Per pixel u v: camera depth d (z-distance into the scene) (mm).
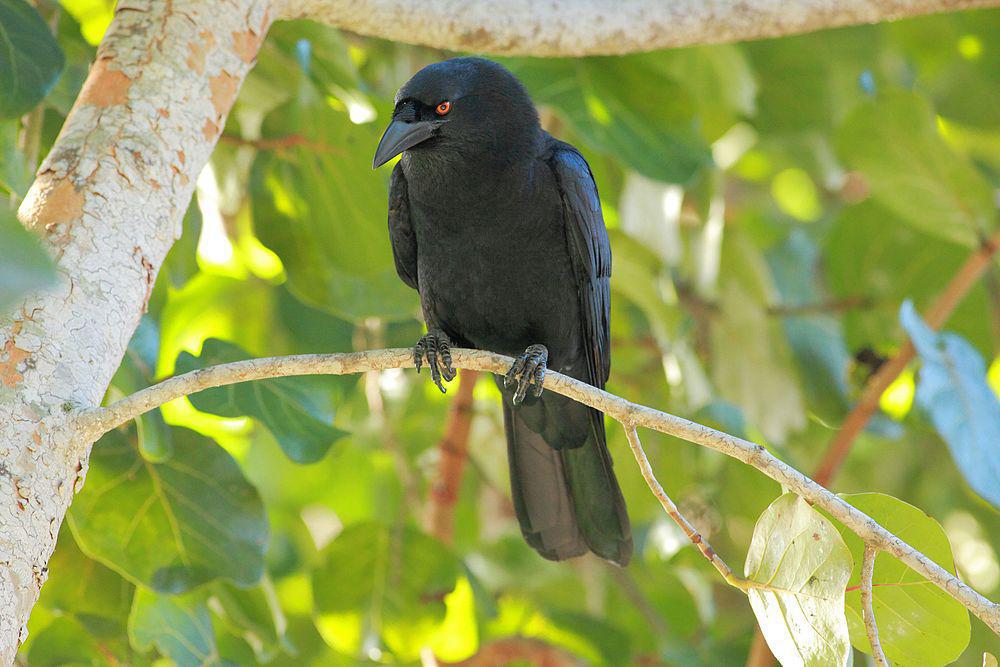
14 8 7359
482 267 8742
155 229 5848
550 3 8266
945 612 6008
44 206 5621
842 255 12328
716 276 11891
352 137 8922
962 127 13156
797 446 13266
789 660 5645
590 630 11250
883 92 10508
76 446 5152
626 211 12203
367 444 13719
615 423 11602
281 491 14008
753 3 8562
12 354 5129
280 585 12453
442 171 8492
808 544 5625
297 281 9375
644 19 8438
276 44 9266
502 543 13555
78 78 8867
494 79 8562
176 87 6129
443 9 7945
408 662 9891
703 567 11172
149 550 7930
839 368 12320
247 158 10828
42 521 4992
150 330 8586
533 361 8453
